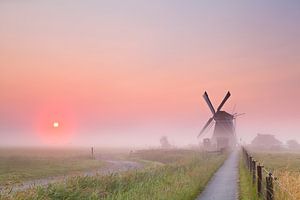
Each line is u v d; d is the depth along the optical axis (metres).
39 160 68.94
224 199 20.05
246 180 27.08
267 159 55.50
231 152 92.75
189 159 49.06
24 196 17.48
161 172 29.86
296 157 62.38
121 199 18.05
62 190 19.38
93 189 20.86
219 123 106.38
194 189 21.89
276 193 15.03
